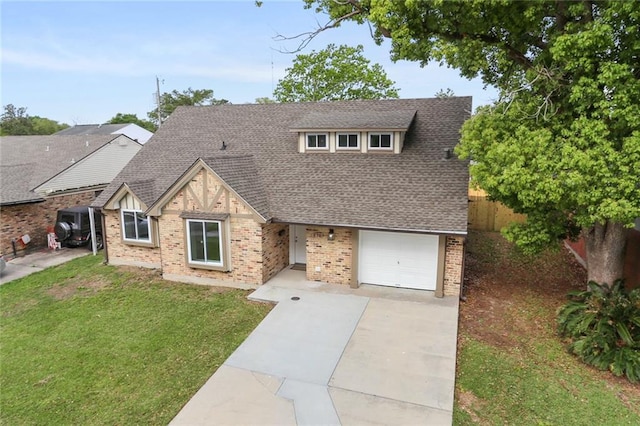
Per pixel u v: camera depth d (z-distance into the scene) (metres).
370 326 10.59
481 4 9.36
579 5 8.73
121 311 12.11
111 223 16.30
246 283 13.61
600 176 8.09
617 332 8.86
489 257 16.81
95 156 23.17
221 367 8.81
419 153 14.54
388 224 12.20
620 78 8.12
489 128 10.31
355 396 7.72
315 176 14.73
